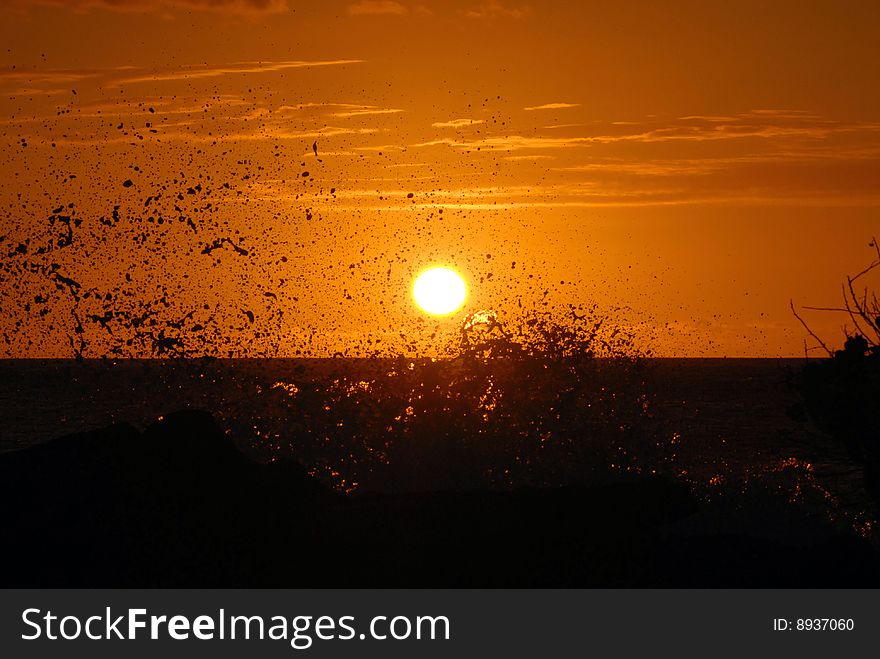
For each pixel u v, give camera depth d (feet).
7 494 86.38
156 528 86.02
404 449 139.13
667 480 100.42
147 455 93.25
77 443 92.43
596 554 90.12
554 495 96.99
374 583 83.82
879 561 94.94
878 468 101.24
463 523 92.43
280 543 87.51
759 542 97.81
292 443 140.36
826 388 101.65
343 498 99.45
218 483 92.48
